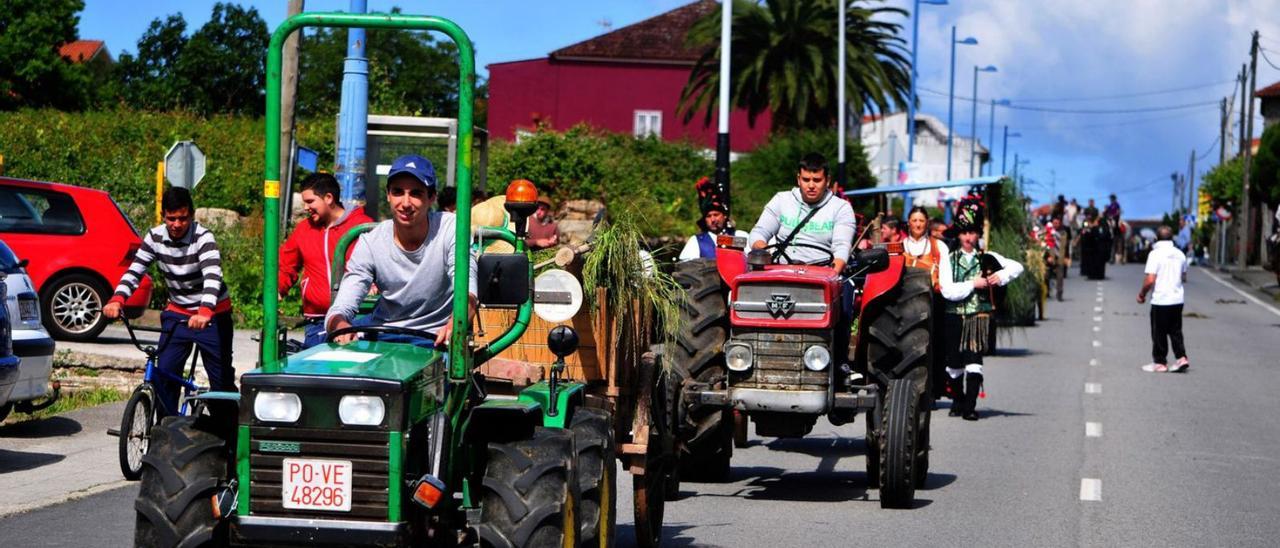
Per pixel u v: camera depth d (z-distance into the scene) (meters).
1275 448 13.35
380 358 5.68
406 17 5.71
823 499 10.52
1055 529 9.38
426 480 5.40
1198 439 13.84
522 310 6.43
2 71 52.62
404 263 6.20
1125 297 38.12
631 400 8.35
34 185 18.00
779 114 52.12
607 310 7.87
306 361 5.61
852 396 9.95
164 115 36.53
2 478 10.16
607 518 6.69
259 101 59.53
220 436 5.74
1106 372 20.42
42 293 17.89
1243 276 49.84
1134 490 10.94
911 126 45.50
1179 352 20.55
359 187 16.98
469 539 6.18
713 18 51.50
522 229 6.56
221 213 26.16
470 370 6.02
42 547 8.02
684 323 10.30
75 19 53.81
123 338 18.88
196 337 10.47
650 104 71.06
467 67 5.71
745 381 10.00
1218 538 9.16
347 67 16.97
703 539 8.91
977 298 15.15
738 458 12.66
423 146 19.44
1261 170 53.78
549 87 71.31
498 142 38.00
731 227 14.19
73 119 34.75
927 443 10.75
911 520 9.66
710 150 47.38
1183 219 70.06
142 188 27.84
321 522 5.39
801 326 9.81
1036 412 15.88
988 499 10.50
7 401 10.82
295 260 10.37
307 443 5.41
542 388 6.58
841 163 35.31
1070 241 54.19
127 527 8.62
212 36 59.25
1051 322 29.83
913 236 14.37
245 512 5.44
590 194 35.31
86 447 11.57
